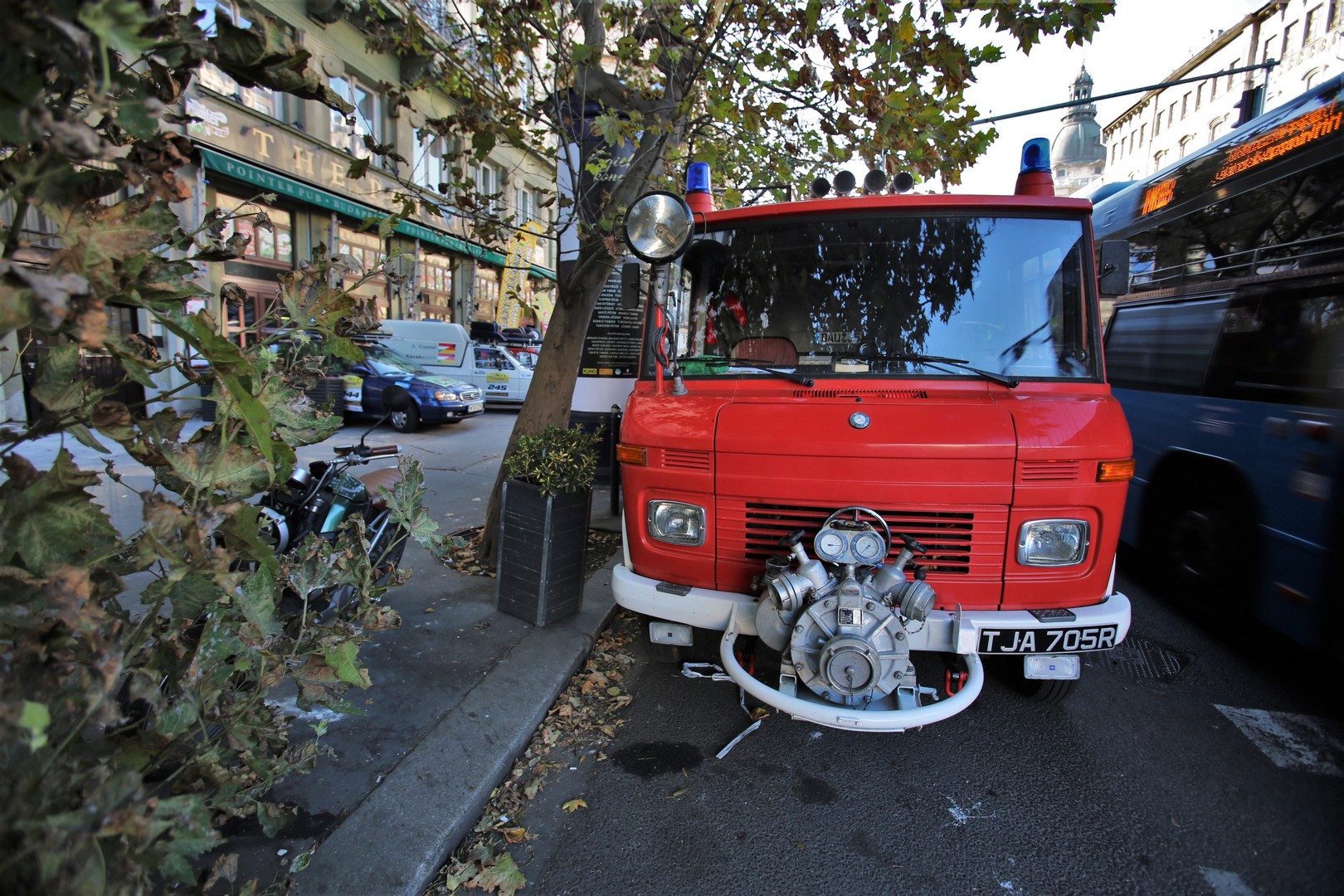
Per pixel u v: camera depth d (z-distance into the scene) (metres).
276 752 2.09
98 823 1.18
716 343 3.73
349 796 2.69
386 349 15.12
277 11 14.35
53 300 1.03
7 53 1.02
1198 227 5.03
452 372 16.78
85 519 1.40
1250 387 4.25
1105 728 3.50
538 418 5.22
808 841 2.70
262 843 2.43
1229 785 3.06
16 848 1.18
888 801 2.94
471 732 3.14
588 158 5.13
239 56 1.48
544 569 4.20
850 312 3.58
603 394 7.93
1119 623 2.77
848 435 2.83
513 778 3.04
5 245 1.20
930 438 2.78
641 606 3.17
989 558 2.81
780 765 3.19
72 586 1.22
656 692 3.83
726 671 3.14
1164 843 2.70
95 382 1.47
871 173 3.89
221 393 1.67
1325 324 3.69
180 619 1.65
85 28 1.01
